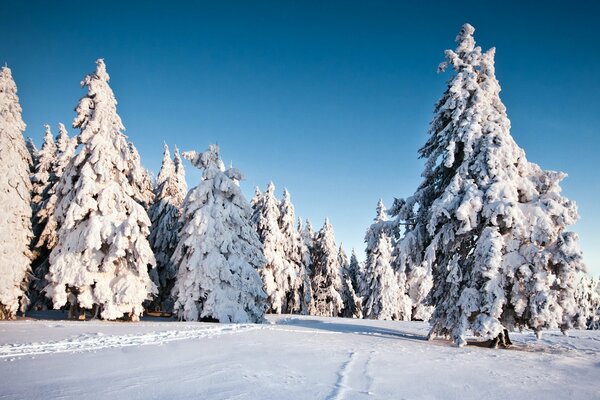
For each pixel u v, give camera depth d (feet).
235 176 86.17
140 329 50.29
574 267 44.70
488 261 45.42
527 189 51.08
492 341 48.42
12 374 24.76
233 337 44.80
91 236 69.05
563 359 37.32
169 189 111.24
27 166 79.56
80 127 78.23
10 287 68.85
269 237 128.98
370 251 61.62
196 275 75.25
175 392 21.03
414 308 149.79
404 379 25.76
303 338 46.26
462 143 55.16
